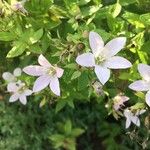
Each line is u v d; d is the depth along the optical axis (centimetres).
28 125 39
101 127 40
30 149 38
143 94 21
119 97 23
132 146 38
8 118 39
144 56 22
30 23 22
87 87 24
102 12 23
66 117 40
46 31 22
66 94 25
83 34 21
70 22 22
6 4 22
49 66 21
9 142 38
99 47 20
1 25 23
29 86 27
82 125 40
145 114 26
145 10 24
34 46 22
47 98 25
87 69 21
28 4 22
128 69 23
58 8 22
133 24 22
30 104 39
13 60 27
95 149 41
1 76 30
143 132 30
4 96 39
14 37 23
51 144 39
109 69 21
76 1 22
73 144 38
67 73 22
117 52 20
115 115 24
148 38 23
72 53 20
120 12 24
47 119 39
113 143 39
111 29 23
